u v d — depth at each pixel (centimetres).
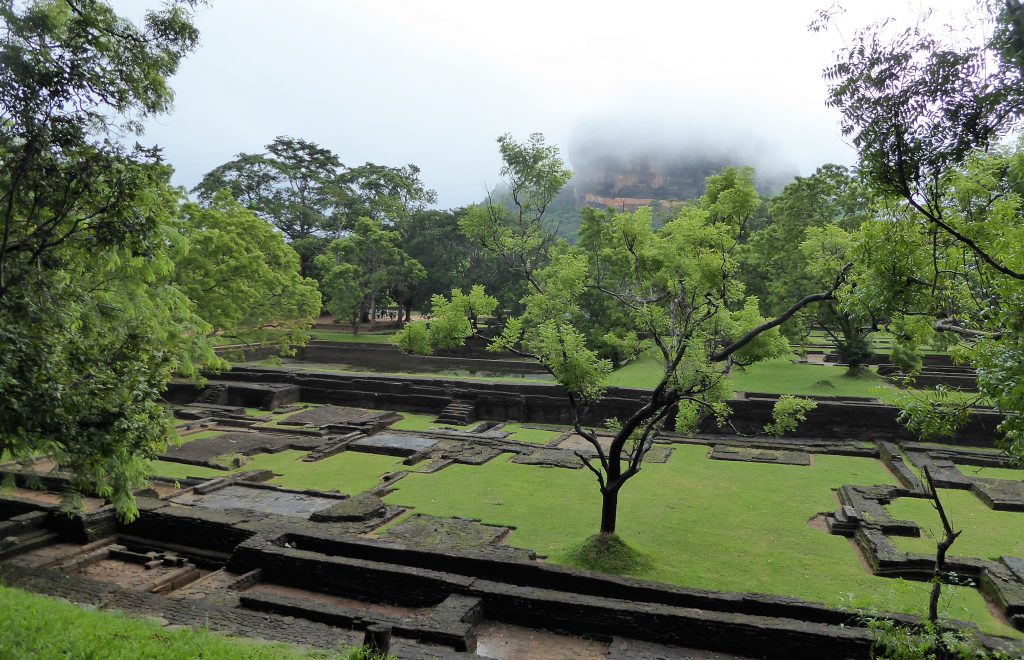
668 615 1093
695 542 1535
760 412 2695
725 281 1431
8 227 947
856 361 3338
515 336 1552
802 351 3666
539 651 1092
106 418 995
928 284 806
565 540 1558
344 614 1138
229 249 3259
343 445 2531
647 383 3366
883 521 1589
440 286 5903
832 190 3469
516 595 1180
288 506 1827
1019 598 1178
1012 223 748
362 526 1630
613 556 1394
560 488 1995
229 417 3011
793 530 1625
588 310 4100
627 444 2570
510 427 2948
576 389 1505
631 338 1577
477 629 1163
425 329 1608
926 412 820
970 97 642
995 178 870
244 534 1491
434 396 3206
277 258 4041
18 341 886
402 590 1262
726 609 1144
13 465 1955
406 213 6825
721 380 1430
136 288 1369
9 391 882
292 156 6894
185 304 1722
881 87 671
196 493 1927
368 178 6881
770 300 3541
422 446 2536
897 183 700
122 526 1622
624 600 1191
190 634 891
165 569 1454
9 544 1464
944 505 1797
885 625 827
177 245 1454
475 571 1324
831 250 2045
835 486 2012
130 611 1123
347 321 6556
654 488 1995
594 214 1700
